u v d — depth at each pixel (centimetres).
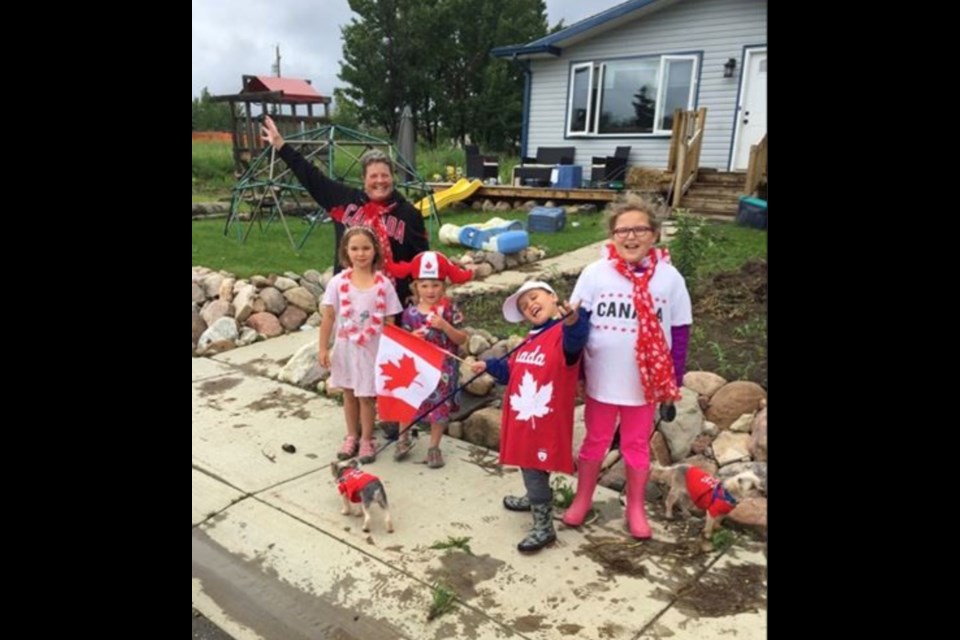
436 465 376
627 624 251
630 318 285
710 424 378
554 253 862
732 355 446
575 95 1428
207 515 328
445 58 4225
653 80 1324
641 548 297
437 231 1024
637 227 280
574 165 1363
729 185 1167
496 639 245
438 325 358
